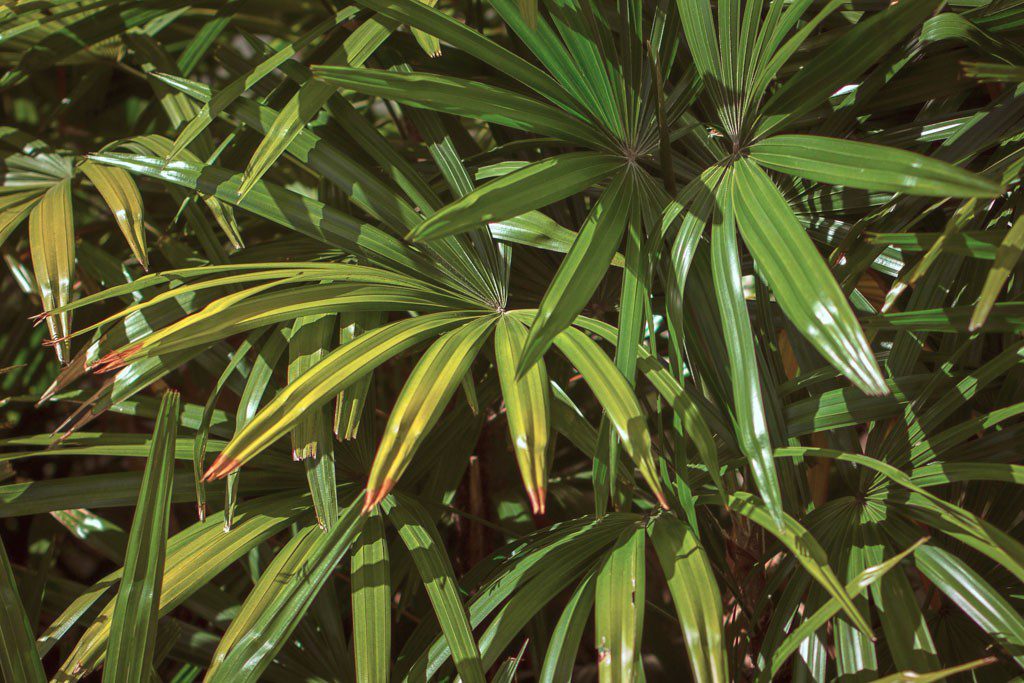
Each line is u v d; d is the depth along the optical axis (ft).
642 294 7.00
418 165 8.32
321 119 8.02
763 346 7.60
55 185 8.04
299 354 7.25
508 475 8.98
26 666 7.05
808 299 6.57
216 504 8.28
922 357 7.66
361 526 7.28
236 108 7.54
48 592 8.28
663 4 7.31
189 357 7.44
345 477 7.64
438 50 7.45
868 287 8.43
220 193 7.39
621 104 7.24
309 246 7.96
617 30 7.68
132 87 11.18
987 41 7.50
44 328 9.10
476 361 8.39
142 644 6.91
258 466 7.57
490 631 7.02
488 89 7.00
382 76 6.89
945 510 6.86
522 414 6.77
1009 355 7.09
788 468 7.40
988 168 7.25
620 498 7.40
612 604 6.74
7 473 7.36
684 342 7.44
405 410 6.72
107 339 7.48
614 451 6.93
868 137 7.72
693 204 7.04
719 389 7.38
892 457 7.30
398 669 7.66
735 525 8.11
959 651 7.45
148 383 7.37
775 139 6.98
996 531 6.76
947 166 6.56
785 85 7.02
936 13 7.47
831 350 6.50
